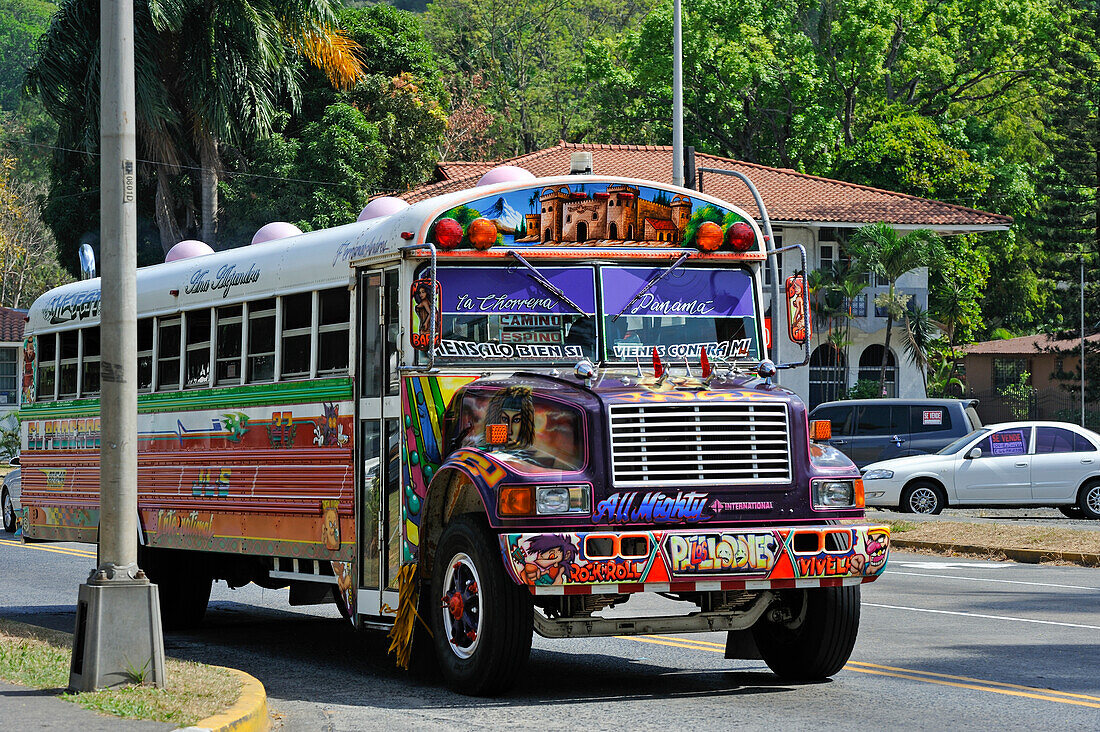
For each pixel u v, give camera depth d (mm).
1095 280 94062
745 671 15766
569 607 13672
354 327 15945
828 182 74125
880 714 12984
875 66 88000
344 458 16094
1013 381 99188
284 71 63062
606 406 13141
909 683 14789
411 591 14609
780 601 14711
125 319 13141
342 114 67438
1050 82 101188
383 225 15617
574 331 15117
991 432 40094
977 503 39656
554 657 16984
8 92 157000
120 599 12891
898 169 84562
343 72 66938
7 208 122750
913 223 69875
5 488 41281
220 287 19250
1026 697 13906
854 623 14312
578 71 96000
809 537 13414
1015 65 98188
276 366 17812
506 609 13164
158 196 62406
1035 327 110875
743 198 69500
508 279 15008
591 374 13750
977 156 92188
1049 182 98438
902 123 86562
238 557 20016
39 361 24797
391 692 14641
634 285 15367
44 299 24875
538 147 122125
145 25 58250
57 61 58844
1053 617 20625
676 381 13883
